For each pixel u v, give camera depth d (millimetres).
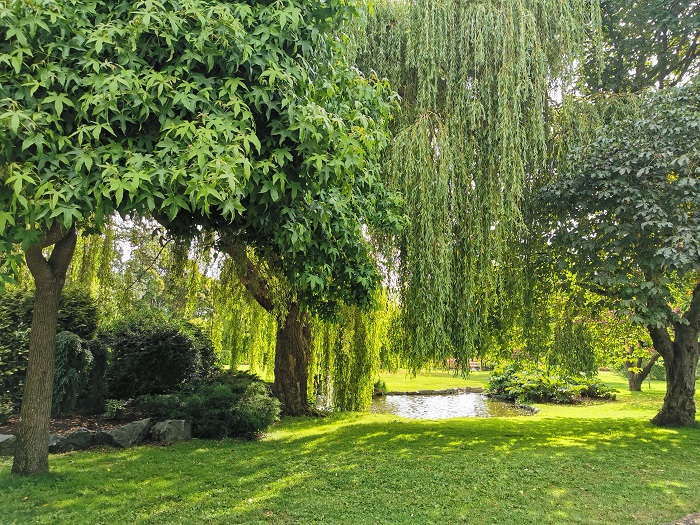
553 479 4723
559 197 6633
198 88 3217
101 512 3736
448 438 6824
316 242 4359
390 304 7508
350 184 3859
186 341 8891
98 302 7977
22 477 4309
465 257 6633
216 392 6961
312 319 8562
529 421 8867
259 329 8883
